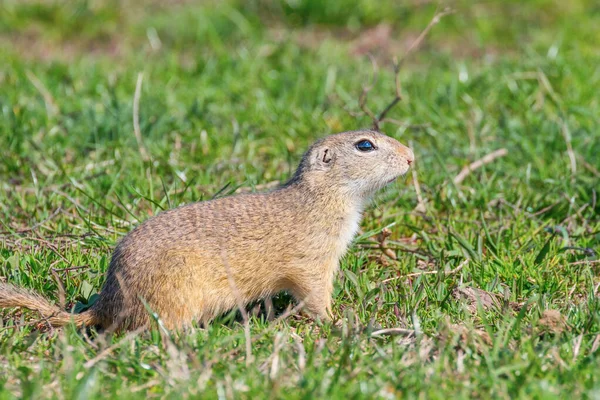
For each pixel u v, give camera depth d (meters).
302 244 9.34
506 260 10.52
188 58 19.77
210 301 9.06
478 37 20.16
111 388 7.08
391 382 7.11
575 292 9.78
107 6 22.22
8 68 17.89
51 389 7.14
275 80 17.08
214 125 14.97
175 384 7.16
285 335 8.15
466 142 14.25
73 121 14.66
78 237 10.97
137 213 11.80
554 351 7.59
